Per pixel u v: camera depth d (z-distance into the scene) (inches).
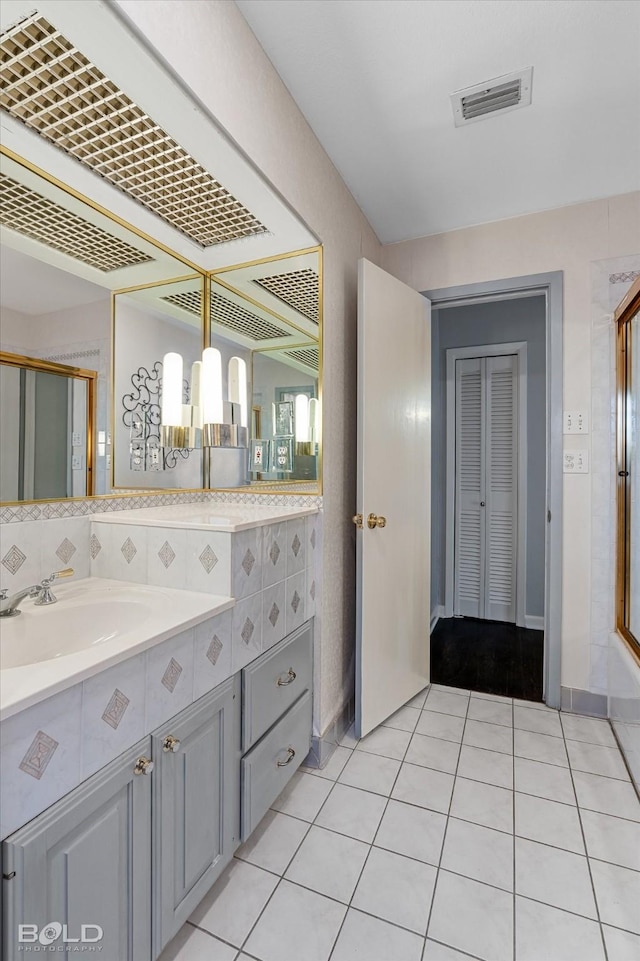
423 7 50.6
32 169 50.9
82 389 58.1
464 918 48.4
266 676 58.4
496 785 68.7
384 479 84.4
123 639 38.6
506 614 146.8
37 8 35.2
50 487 54.1
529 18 52.1
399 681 89.7
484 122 68.3
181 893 43.9
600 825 60.9
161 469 72.3
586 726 85.1
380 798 66.1
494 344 145.8
